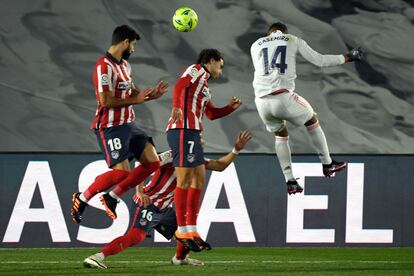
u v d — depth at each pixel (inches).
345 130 1521.9
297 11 1578.5
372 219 1475.1
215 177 1460.4
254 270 1162.6
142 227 1174.3
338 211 1471.5
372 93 1542.8
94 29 1540.4
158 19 1553.9
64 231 1437.0
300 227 1466.5
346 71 1551.4
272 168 1467.8
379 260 1318.9
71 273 1111.0
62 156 1449.3
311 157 1473.9
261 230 1460.4
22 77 1508.4
